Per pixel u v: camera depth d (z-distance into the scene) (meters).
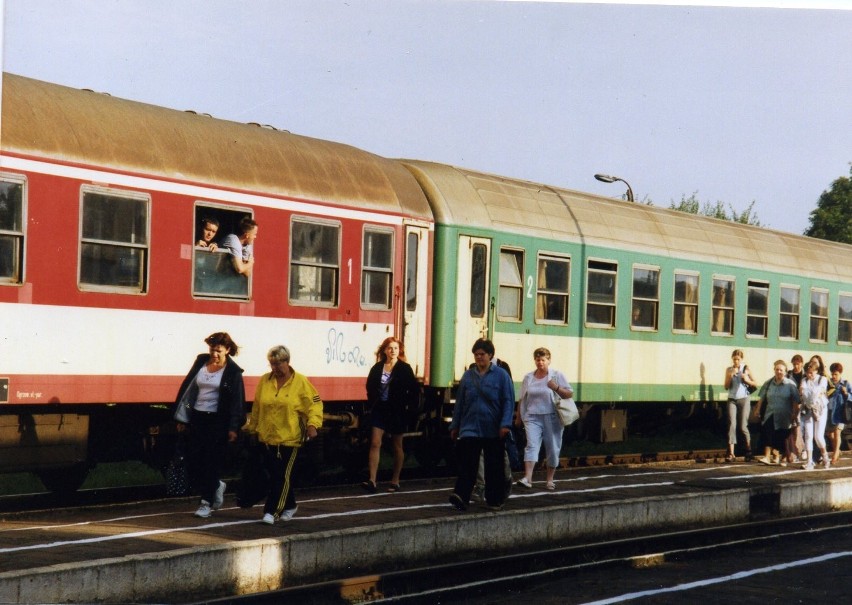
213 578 9.93
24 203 12.26
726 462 21.91
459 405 13.62
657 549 13.98
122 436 14.23
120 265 13.21
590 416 22.06
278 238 15.00
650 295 22.39
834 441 22.77
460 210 17.92
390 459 20.86
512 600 10.86
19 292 12.24
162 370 13.65
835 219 35.94
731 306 24.72
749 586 11.62
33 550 9.91
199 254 14.03
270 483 11.94
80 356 12.82
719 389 24.33
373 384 15.13
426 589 11.18
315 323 15.55
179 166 13.80
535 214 19.70
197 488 12.21
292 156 15.50
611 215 21.89
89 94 13.40
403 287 16.91
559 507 13.81
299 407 12.03
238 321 14.52
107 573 9.09
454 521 12.46
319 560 10.92
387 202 16.64
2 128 12.09
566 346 20.20
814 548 14.39
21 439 12.77
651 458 23.02
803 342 27.09
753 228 26.64
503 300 18.80
